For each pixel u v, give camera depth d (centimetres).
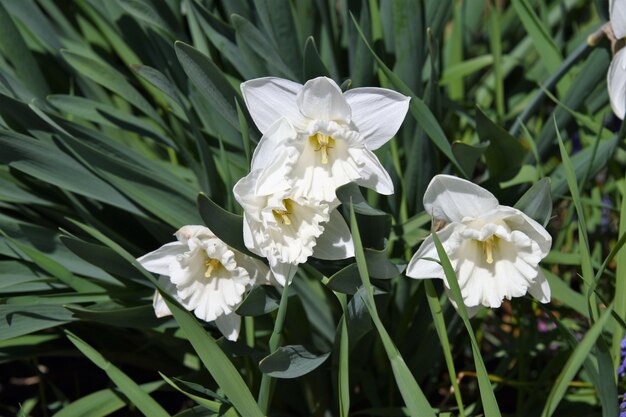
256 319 80
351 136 71
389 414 81
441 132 76
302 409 85
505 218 71
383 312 79
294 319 79
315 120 71
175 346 83
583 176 82
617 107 81
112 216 84
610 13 77
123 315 76
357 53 81
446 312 81
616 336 76
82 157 77
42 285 80
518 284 72
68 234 75
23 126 81
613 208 86
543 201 71
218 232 70
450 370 73
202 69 74
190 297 73
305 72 74
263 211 70
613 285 86
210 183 79
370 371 85
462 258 72
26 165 77
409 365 83
